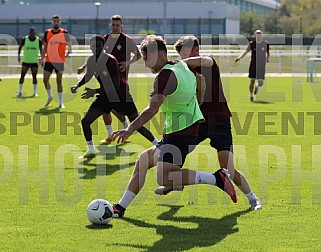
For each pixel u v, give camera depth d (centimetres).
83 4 9012
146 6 8925
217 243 1128
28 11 9069
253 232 1194
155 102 1195
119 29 2150
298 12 10706
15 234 1180
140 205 1377
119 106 1919
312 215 1311
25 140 2256
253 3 13288
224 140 1345
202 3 8844
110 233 1186
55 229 1211
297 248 1103
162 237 1162
